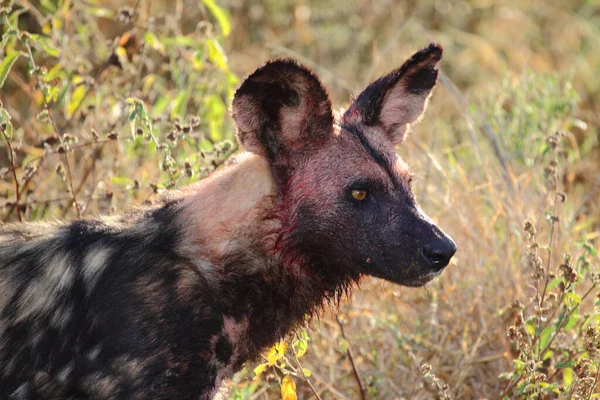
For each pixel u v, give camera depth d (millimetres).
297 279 8039
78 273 7531
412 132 12086
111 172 10891
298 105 7766
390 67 17125
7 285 7645
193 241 7648
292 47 17656
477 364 10125
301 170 7848
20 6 13984
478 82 17859
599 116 16203
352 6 18953
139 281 7316
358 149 7914
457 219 10914
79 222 7988
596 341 8328
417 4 19531
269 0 18250
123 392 7188
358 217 7777
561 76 16453
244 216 7738
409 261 7695
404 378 10000
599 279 8977
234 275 7699
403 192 7910
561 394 8461
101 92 11773
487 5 20047
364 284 10727
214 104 12039
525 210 10789
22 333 7547
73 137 10039
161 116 11109
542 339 8953
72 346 7383
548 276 9266
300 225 7840
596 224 12680
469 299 10484
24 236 7887
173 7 15977
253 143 7762
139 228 7742
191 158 10039
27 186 10578
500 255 10633
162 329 7254
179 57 12461
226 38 16812
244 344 7910
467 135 13484
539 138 12094
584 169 14297
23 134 12188
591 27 19438
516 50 18797
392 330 10320
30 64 9945
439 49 8391
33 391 7520
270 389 10047
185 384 7340
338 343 10195
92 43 13102
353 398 10008
